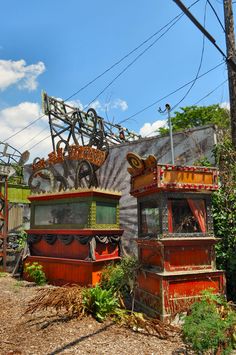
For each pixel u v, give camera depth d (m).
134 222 11.38
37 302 6.15
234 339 4.25
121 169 11.99
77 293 5.99
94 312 5.79
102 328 5.24
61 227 9.33
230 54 7.91
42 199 9.97
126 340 4.80
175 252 5.85
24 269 9.98
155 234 6.12
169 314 5.48
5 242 11.77
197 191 6.14
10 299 7.28
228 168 8.46
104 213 9.18
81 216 8.95
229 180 7.89
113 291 6.73
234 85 7.96
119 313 5.69
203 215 6.17
